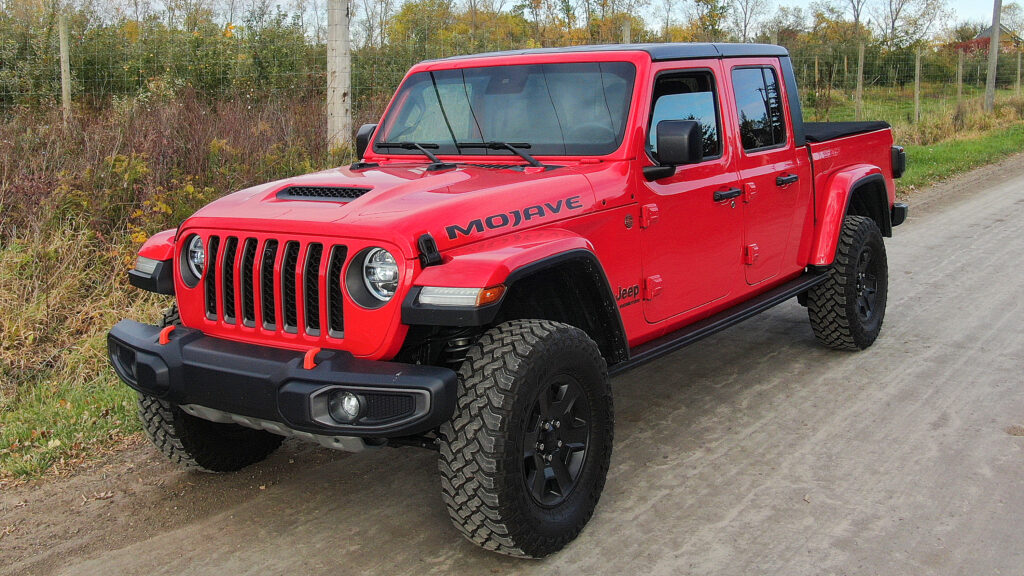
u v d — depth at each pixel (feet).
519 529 9.98
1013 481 12.45
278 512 12.08
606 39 70.33
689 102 13.94
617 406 15.89
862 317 18.54
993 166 50.93
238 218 10.78
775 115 16.25
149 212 20.62
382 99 31.86
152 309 19.07
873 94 87.86
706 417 15.24
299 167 23.88
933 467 12.97
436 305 9.44
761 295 16.22
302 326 10.27
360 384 9.28
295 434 10.14
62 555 10.97
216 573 10.52
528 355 9.96
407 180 11.64
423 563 10.68
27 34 34.04
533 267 10.04
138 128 23.65
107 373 16.81
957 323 20.44
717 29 84.48
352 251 9.90
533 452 10.38
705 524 11.46
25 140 22.71
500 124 13.66
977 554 10.53
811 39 117.80
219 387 10.12
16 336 17.31
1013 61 121.39
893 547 10.73
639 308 12.91
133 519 11.89
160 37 36.32
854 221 17.94
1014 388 16.17
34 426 14.57
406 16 54.90
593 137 12.82
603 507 12.02
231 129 24.47
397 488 12.80
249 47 36.06
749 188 14.96
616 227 12.27
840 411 15.31
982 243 29.40
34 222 19.72
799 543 10.89
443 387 9.27
